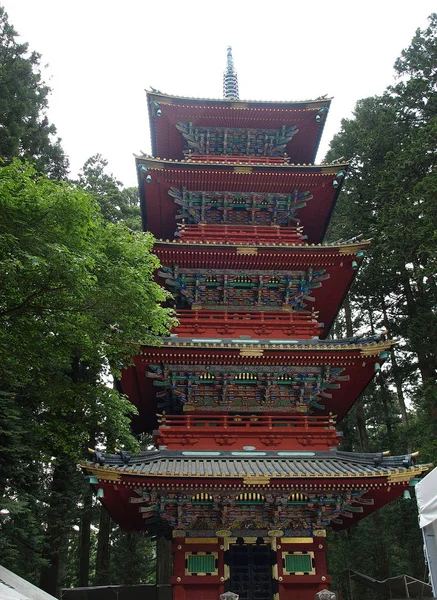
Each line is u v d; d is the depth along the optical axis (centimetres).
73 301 1234
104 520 2941
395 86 3108
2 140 2373
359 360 1977
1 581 952
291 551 1720
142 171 2280
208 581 1653
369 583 2572
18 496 1764
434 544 1085
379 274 3103
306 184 2419
